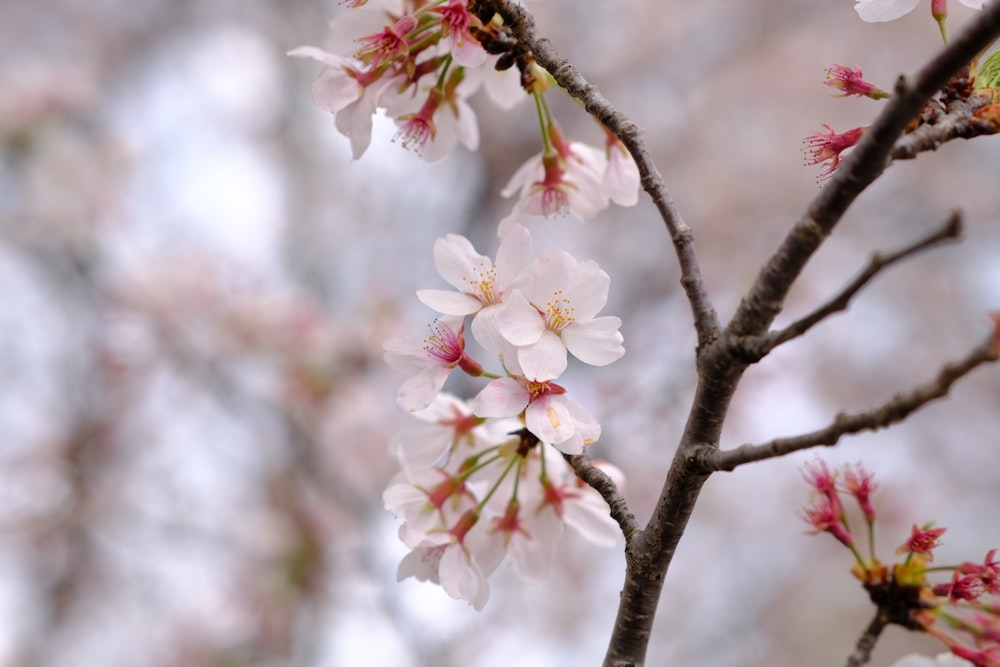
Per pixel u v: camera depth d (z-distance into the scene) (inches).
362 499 306.0
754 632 381.4
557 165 112.3
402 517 102.6
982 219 414.6
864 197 421.4
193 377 306.7
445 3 99.3
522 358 86.8
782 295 74.1
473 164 385.1
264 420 309.0
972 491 398.0
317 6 371.2
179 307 301.6
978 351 58.9
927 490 389.4
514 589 332.2
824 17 435.8
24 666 326.3
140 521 308.3
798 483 387.5
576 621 341.1
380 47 102.3
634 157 87.5
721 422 79.1
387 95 108.3
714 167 422.3
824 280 402.9
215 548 302.8
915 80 67.5
